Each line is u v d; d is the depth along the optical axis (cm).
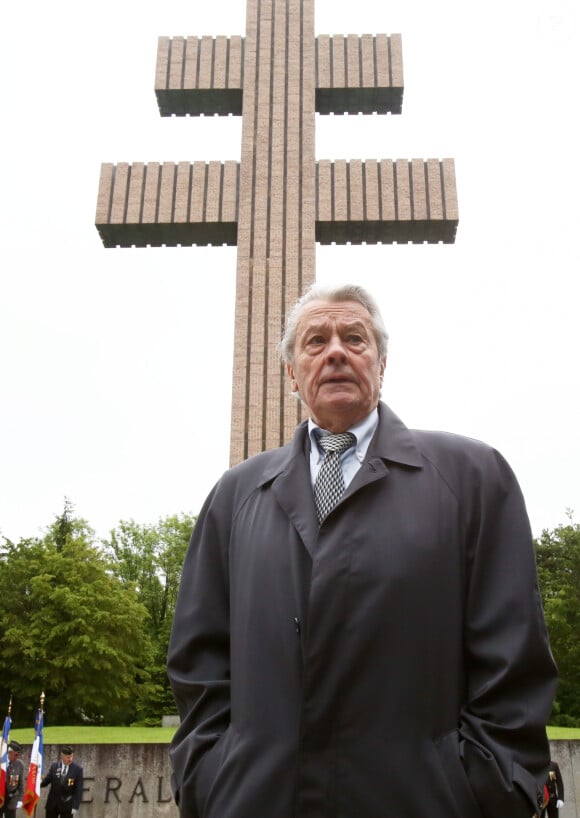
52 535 4428
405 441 250
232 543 257
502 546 234
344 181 3100
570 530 4034
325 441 258
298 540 233
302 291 2927
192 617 259
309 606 215
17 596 3466
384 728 201
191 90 3212
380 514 229
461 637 224
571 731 1688
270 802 199
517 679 210
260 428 2745
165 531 4828
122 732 1892
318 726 202
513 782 194
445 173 3078
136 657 3647
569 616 3603
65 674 3338
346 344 266
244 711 218
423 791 195
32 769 1148
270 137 3180
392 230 3081
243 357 2853
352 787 195
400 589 215
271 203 3069
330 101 3331
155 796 1202
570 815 1237
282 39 3350
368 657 208
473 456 250
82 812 1188
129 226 3041
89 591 3422
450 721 211
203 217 3031
